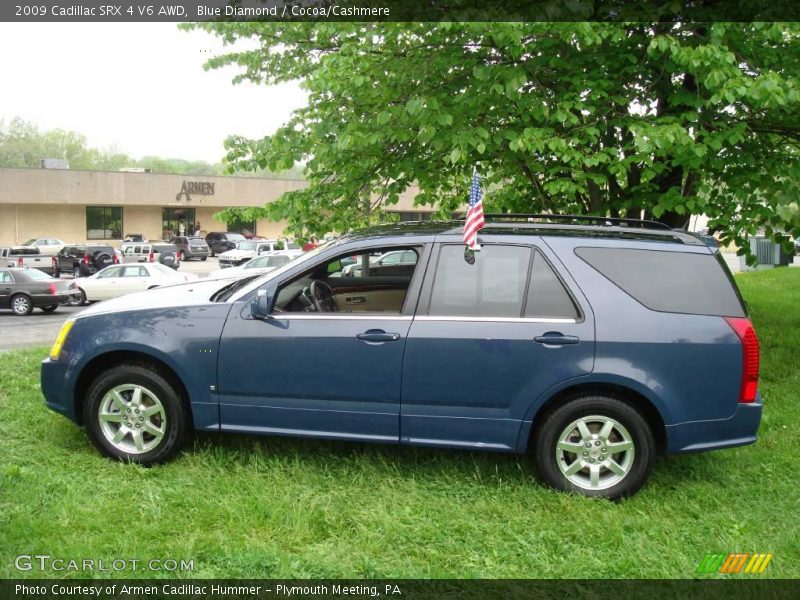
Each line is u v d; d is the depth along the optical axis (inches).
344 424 181.8
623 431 172.2
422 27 249.3
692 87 286.4
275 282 186.1
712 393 171.2
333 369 179.8
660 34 266.8
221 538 146.2
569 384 172.1
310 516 155.9
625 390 174.6
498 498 171.6
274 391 182.9
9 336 636.7
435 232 187.2
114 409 190.2
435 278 181.5
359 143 264.7
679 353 170.6
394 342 177.3
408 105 242.1
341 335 179.5
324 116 295.1
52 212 1962.4
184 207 2149.4
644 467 171.8
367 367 178.4
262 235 2278.5
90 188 1953.7
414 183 360.2
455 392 176.1
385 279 209.2
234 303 187.0
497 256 181.2
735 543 150.3
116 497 166.6
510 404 174.9
